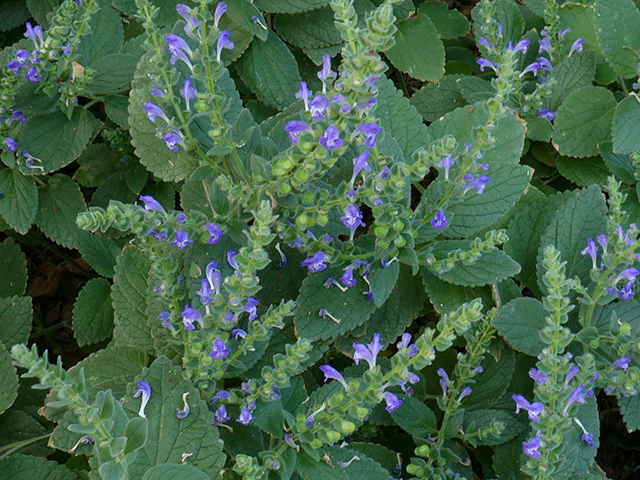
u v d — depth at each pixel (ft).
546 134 3.47
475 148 2.79
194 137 2.97
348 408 2.56
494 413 3.01
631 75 3.44
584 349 2.90
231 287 2.57
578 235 3.07
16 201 3.21
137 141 3.00
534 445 2.63
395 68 3.82
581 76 3.53
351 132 2.71
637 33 3.44
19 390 3.13
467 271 2.94
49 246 3.58
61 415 2.86
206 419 2.66
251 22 3.33
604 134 3.44
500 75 2.76
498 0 3.66
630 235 2.81
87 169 3.47
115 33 3.33
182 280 2.82
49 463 2.81
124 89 3.31
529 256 3.19
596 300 2.86
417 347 2.54
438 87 3.65
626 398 2.98
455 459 2.89
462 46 4.02
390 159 2.74
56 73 3.12
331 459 2.66
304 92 2.69
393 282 2.88
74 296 3.67
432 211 2.88
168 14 3.37
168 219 2.70
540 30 3.78
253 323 2.69
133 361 2.93
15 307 3.10
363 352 2.54
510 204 3.02
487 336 2.92
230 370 2.83
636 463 3.46
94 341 3.24
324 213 2.70
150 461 2.62
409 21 3.66
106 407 2.35
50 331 3.51
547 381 2.66
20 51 3.03
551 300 2.65
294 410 2.78
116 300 2.93
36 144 3.16
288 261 3.05
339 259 2.86
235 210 2.82
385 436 3.21
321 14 3.54
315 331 2.88
